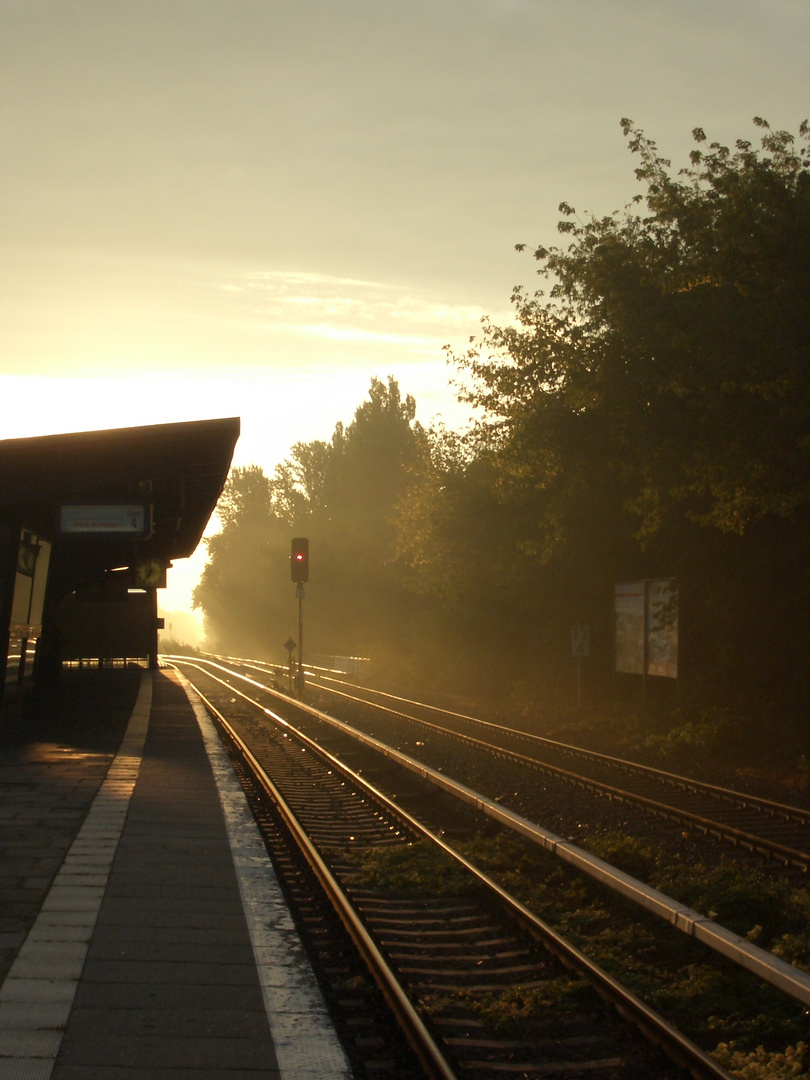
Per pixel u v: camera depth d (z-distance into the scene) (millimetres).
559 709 28953
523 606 34812
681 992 6469
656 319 17141
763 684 20938
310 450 80938
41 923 6934
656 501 19562
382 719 27609
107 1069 4637
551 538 27328
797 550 20156
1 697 19688
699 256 17734
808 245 16094
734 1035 5883
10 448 17141
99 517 18578
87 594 48531
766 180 16328
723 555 22125
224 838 10062
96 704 29234
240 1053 4895
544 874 10102
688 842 11453
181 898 7727
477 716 29281
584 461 22656
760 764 17906
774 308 15750
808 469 16094
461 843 11656
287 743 22359
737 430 16172
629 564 29234
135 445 17391
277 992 5758
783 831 12062
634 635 25516
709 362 16141
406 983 6316
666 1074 5215
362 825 12891
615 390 18062
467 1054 5410
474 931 7867
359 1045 5414
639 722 23391
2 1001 5441
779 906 8125
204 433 17375
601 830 12188
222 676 52281
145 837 9984
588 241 21125
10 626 19312
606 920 8273
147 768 15320
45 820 10758
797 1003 6176
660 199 18062
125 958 6250
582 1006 6160
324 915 8070
